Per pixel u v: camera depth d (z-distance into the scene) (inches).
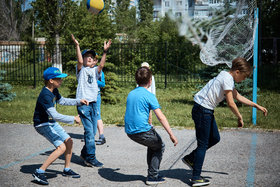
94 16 378.3
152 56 706.8
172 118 285.3
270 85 543.5
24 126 260.8
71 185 131.2
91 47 369.4
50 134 132.5
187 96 453.4
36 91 508.1
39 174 129.9
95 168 155.4
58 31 649.6
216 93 126.6
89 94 162.7
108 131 241.9
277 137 213.6
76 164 162.6
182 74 687.7
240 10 171.8
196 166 128.3
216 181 133.7
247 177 138.3
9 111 326.6
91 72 165.5
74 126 264.8
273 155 172.1
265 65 757.9
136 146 198.4
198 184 127.0
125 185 130.9
